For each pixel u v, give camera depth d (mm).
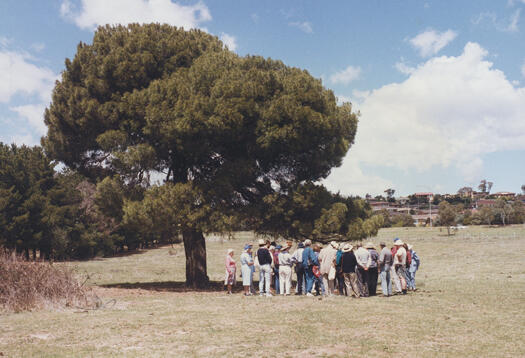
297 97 16062
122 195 16125
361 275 13648
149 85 16672
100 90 16703
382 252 13078
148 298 13516
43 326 8492
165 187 15797
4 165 43188
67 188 47312
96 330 8102
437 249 45750
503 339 7184
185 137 15516
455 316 9391
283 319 9141
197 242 18281
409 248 14508
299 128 15703
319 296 13398
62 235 43656
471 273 21625
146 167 16312
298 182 17891
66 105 17281
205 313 10102
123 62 16453
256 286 18359
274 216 16953
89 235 47750
